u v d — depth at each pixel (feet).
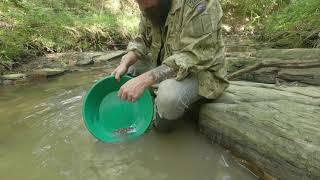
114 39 20.47
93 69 14.79
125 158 7.09
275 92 8.46
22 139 7.91
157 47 8.40
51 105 10.00
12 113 9.40
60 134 8.14
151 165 6.81
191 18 7.19
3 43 14.53
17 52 14.80
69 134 8.14
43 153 7.29
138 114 8.20
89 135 8.09
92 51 18.69
